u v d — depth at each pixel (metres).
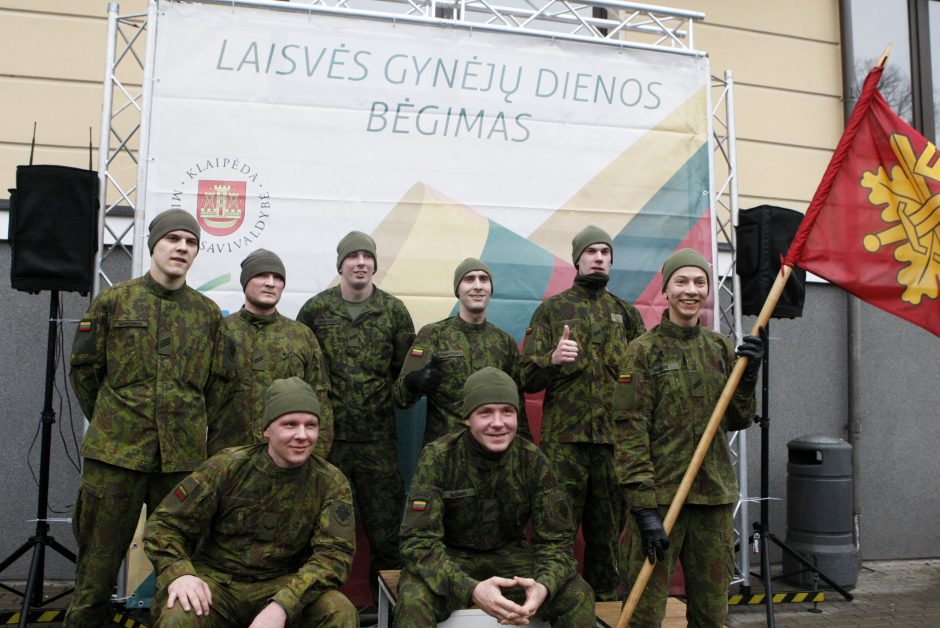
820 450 5.66
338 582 2.98
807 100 6.89
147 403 3.46
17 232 4.21
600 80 5.15
